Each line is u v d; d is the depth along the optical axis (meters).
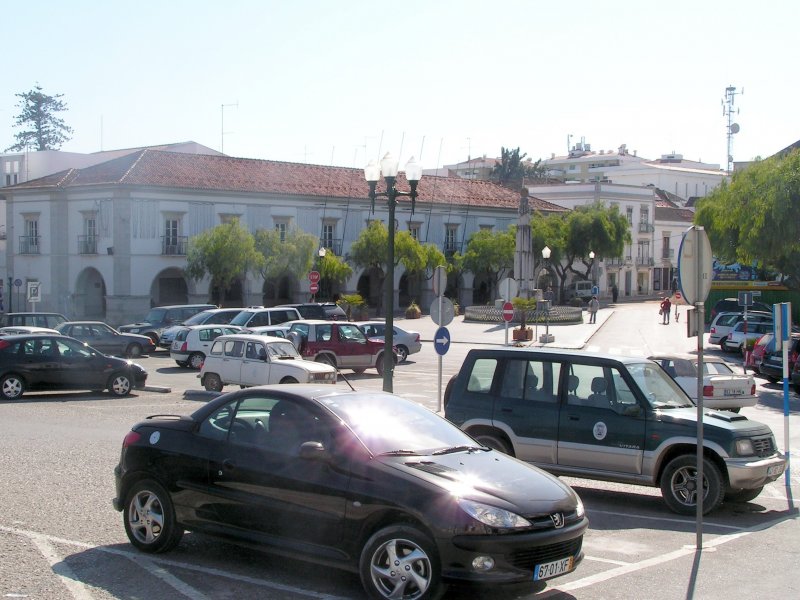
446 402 12.06
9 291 58.19
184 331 30.98
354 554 6.91
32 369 21.06
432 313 19.06
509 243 65.06
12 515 9.41
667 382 11.54
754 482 10.47
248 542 7.47
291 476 7.25
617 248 75.94
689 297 8.86
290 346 22.31
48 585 7.15
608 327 51.97
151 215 53.44
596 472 10.96
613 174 118.19
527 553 6.64
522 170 118.75
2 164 69.31
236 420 7.89
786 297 51.22
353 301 53.44
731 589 7.62
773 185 32.56
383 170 17.88
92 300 56.38
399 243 58.78
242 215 57.12
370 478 6.92
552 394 11.36
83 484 10.98
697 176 117.75
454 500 6.60
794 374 24.62
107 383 21.98
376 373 29.52
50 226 56.06
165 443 8.08
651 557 8.66
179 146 71.38
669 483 10.67
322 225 61.22
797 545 9.24
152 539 8.09
